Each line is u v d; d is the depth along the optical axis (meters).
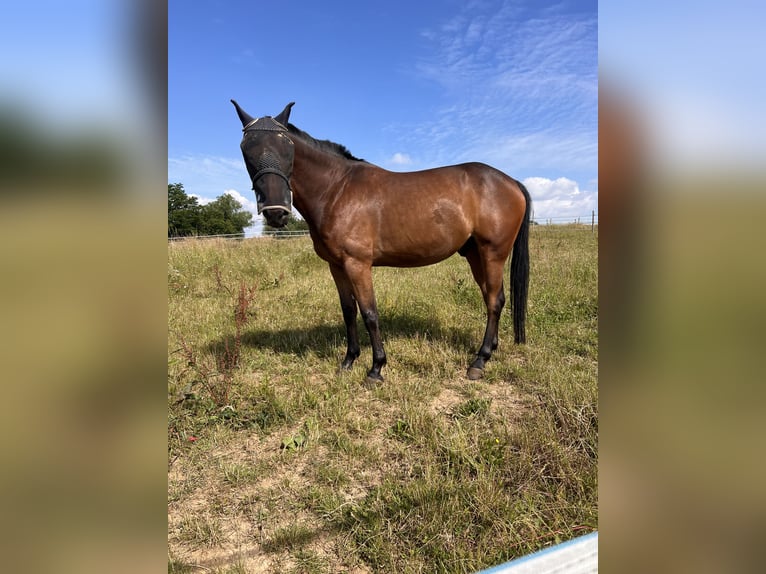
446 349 3.94
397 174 3.44
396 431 2.67
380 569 1.69
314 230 3.42
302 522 1.99
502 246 3.48
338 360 3.85
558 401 2.73
